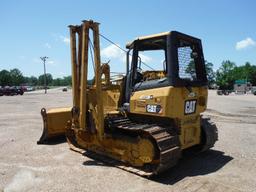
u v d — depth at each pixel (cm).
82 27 670
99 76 658
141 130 582
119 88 732
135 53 655
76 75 712
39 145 839
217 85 9125
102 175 594
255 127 1199
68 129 801
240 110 1902
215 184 555
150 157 580
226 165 672
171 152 557
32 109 1838
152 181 565
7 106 2077
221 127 1190
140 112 630
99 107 664
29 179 572
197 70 685
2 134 995
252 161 705
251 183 564
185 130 633
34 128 1112
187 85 616
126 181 563
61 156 727
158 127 598
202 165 670
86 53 658
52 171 618
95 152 725
